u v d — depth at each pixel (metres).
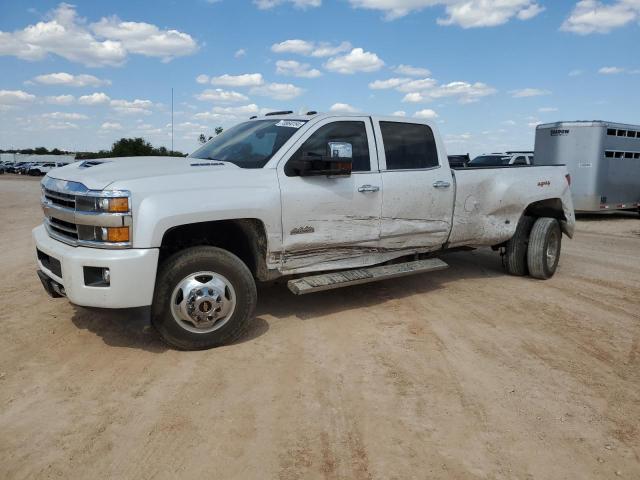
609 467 3.02
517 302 6.23
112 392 3.75
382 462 3.01
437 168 6.14
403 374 4.16
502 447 3.19
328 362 4.35
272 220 4.78
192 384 3.89
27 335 4.80
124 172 4.37
